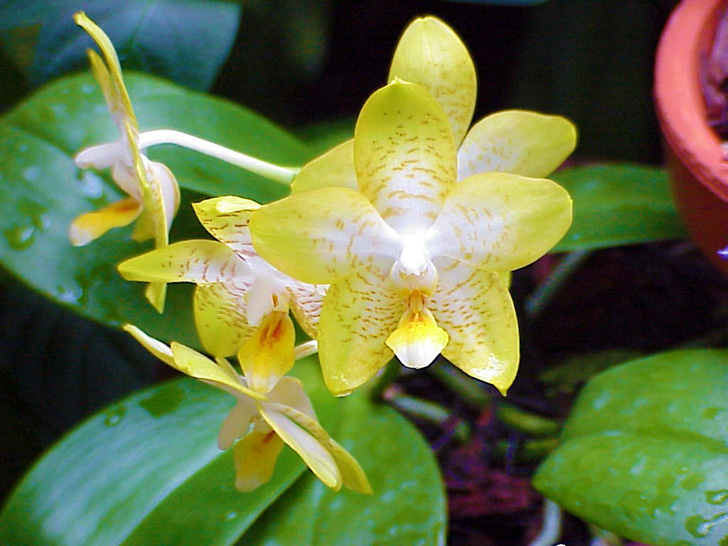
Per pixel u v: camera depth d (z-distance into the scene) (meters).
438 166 0.40
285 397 0.42
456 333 0.41
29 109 0.48
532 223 0.40
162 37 0.52
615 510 0.42
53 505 0.45
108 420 0.46
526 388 0.51
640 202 0.49
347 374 0.41
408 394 0.53
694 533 0.41
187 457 0.45
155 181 0.42
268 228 0.40
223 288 0.42
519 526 0.48
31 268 0.46
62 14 0.52
